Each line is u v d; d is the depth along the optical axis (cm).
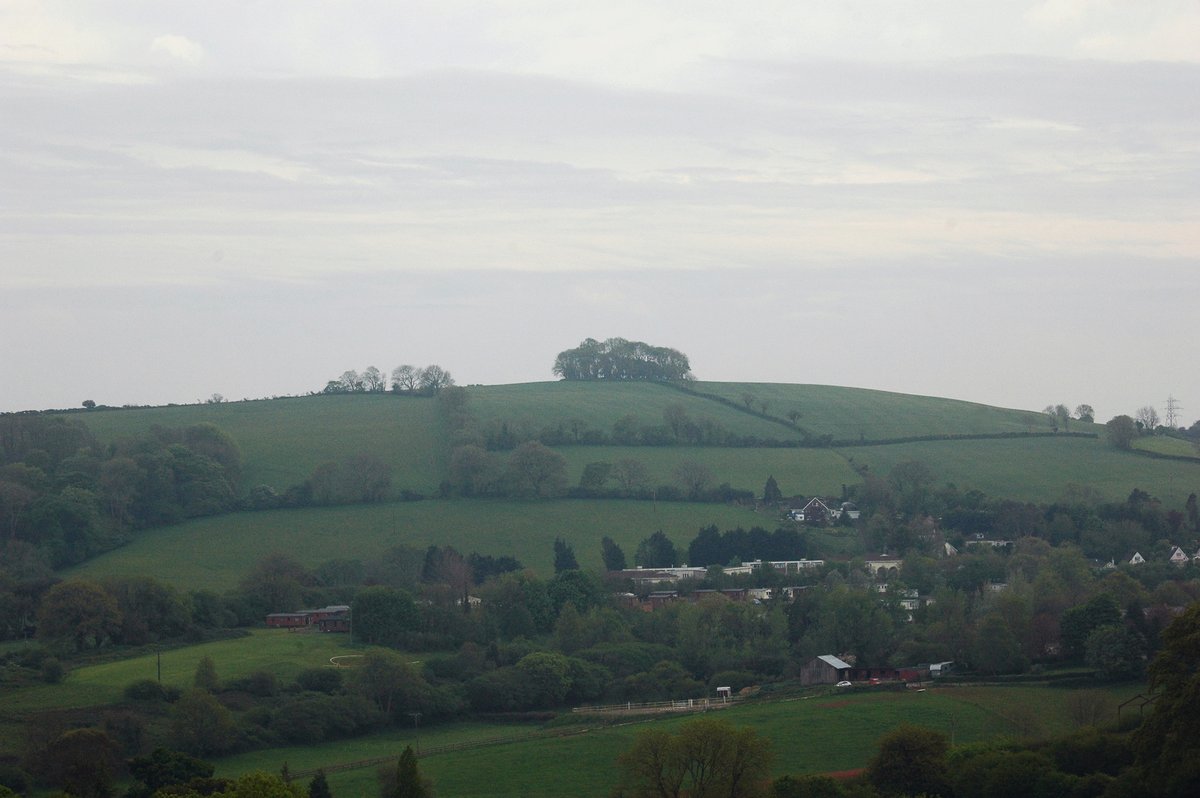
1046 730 15112
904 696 17062
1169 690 12281
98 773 13712
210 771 13500
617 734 16150
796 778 12825
